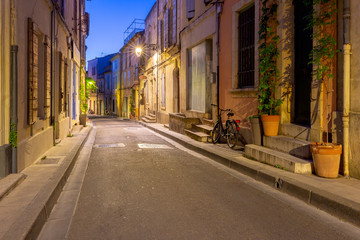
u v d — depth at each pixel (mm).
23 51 6109
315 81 6082
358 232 3576
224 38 10430
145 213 4129
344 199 4121
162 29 20469
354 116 5184
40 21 7590
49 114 8859
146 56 27312
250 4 8891
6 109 5395
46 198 4164
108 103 49562
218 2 10547
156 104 22203
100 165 7371
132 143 11383
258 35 8281
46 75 8242
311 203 4508
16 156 5547
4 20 5344
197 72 13234
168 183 5680
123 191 5168
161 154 8938
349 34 5289
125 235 3451
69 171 6477
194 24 13195
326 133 5895
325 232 3561
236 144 9523
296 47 7156
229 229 3621
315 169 5457
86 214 4121
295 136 6793
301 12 6949
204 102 12383
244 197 4867
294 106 7277
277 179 5359
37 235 3449
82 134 13148
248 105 8922
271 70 7559
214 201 4648
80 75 18438
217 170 6848
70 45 13008
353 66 5242
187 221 3855
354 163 5211
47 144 8328
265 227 3688
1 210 3773
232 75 9781
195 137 11234
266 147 7250
